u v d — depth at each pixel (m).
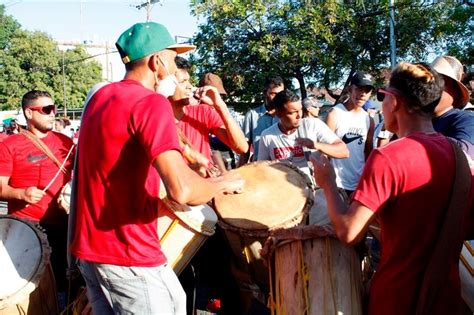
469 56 14.71
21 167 4.16
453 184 2.27
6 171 4.09
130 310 2.48
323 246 2.73
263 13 17.81
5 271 3.23
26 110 4.23
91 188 2.44
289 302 2.77
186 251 3.15
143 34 2.54
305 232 2.74
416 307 2.30
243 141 3.93
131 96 2.37
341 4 18.38
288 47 17.91
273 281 3.05
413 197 2.25
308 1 18.03
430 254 2.29
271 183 3.69
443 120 3.30
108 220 2.42
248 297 3.86
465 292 3.00
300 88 19.08
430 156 2.27
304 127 4.71
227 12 18.12
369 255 3.25
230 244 3.56
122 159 2.35
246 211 3.42
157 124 2.26
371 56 18.70
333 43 18.05
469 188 2.31
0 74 36.78
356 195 2.28
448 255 2.26
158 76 2.59
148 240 2.48
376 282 2.43
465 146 3.09
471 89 4.54
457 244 2.34
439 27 16.36
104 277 2.47
